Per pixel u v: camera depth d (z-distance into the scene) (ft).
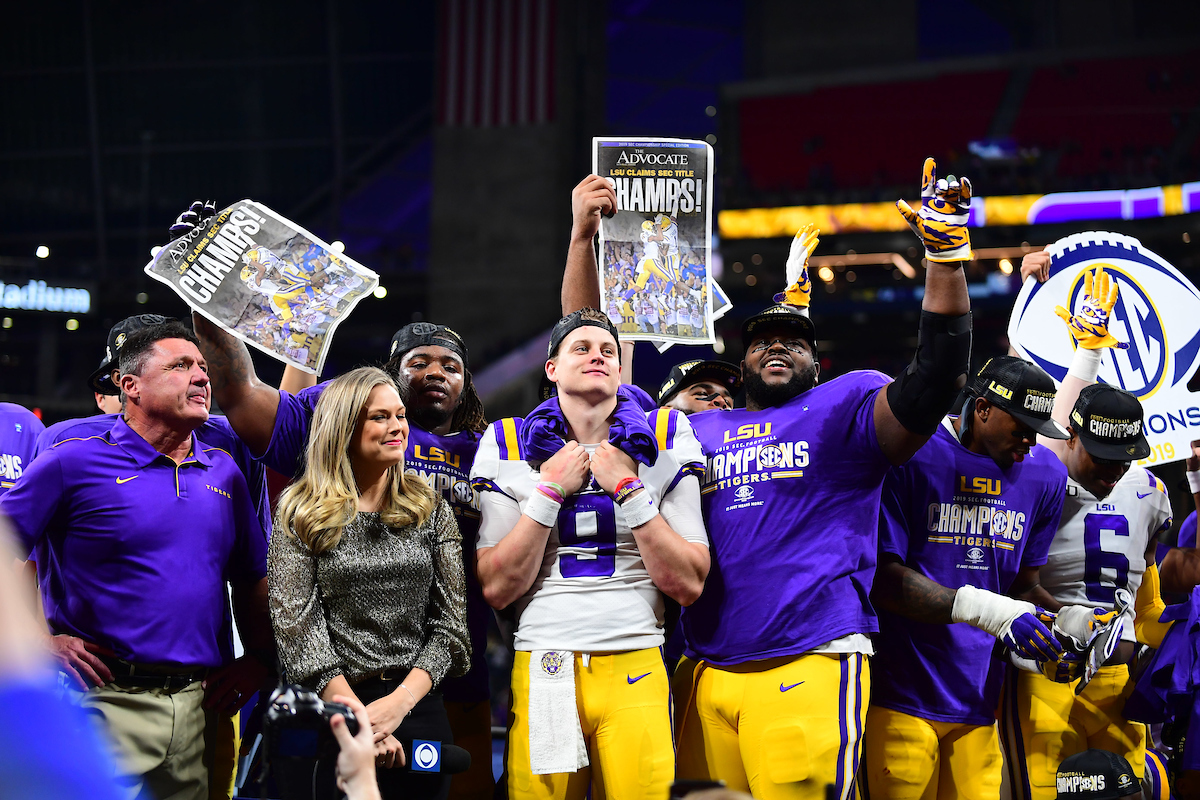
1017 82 69.41
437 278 80.12
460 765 8.78
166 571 9.20
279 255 10.55
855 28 79.46
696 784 4.82
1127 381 13.79
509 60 79.82
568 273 11.71
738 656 9.62
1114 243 14.06
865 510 9.93
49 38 84.84
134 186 86.33
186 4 84.89
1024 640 9.34
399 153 86.53
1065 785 11.09
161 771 9.09
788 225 66.44
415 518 9.30
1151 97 67.05
